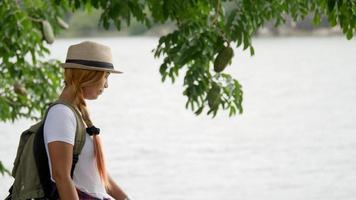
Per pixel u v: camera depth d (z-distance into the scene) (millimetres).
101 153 8867
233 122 139125
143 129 132125
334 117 145625
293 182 77688
